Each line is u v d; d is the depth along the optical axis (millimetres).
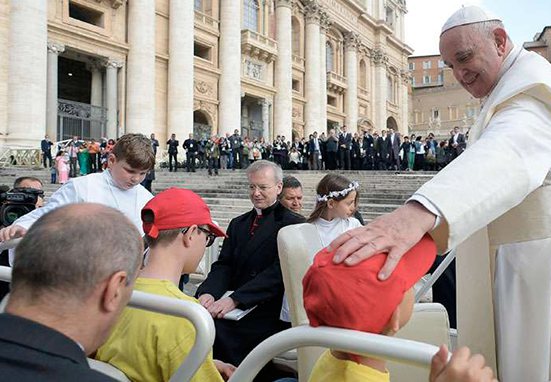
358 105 46656
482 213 1304
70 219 1153
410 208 1267
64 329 1075
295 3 38656
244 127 35625
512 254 1620
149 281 1969
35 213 3639
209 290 3658
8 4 21500
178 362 1715
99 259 1110
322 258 1178
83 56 26453
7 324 998
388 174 19562
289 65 37031
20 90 21234
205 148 23094
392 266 1127
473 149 1412
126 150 3676
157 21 28578
